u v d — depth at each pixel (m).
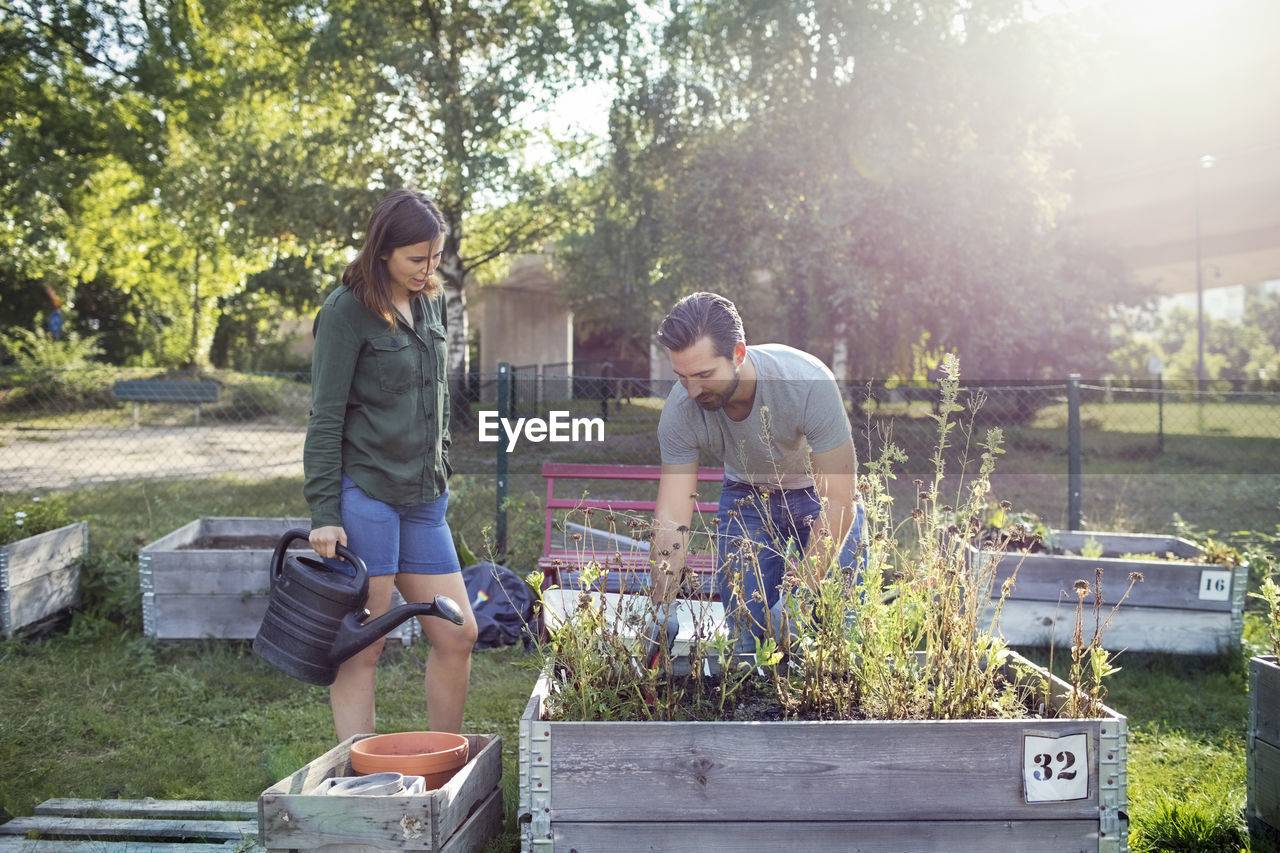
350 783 2.09
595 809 1.90
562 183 15.15
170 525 6.79
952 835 1.90
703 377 2.38
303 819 1.95
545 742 1.90
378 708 3.64
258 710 3.64
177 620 4.22
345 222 13.36
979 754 1.90
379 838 1.95
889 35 12.22
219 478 9.95
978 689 2.13
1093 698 2.05
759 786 1.89
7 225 18.97
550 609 2.28
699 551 2.86
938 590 2.27
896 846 1.90
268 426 15.23
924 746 1.89
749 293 13.71
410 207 2.39
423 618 2.69
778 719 2.11
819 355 15.43
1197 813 2.59
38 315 23.69
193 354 24.48
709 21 13.63
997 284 12.50
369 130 13.77
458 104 13.34
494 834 2.36
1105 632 4.21
